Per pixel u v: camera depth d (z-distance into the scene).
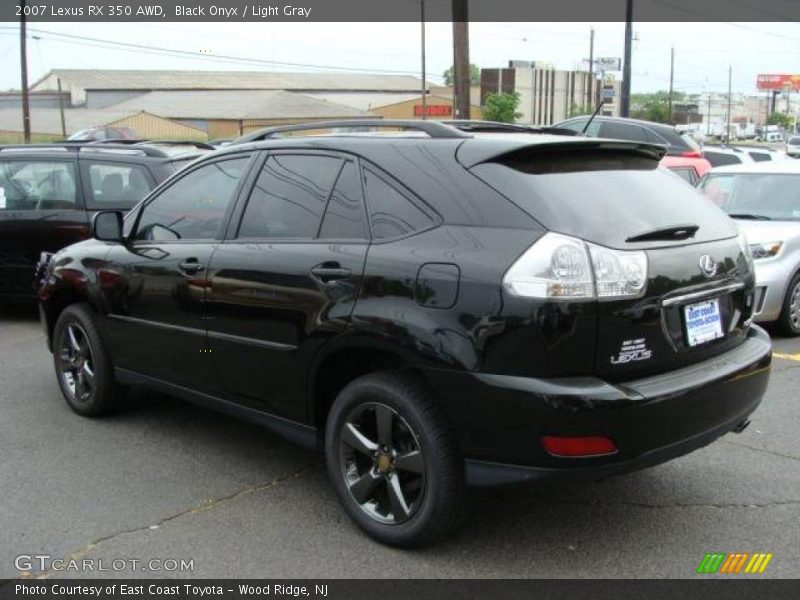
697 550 3.77
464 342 3.38
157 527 4.00
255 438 5.22
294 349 4.05
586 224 3.43
